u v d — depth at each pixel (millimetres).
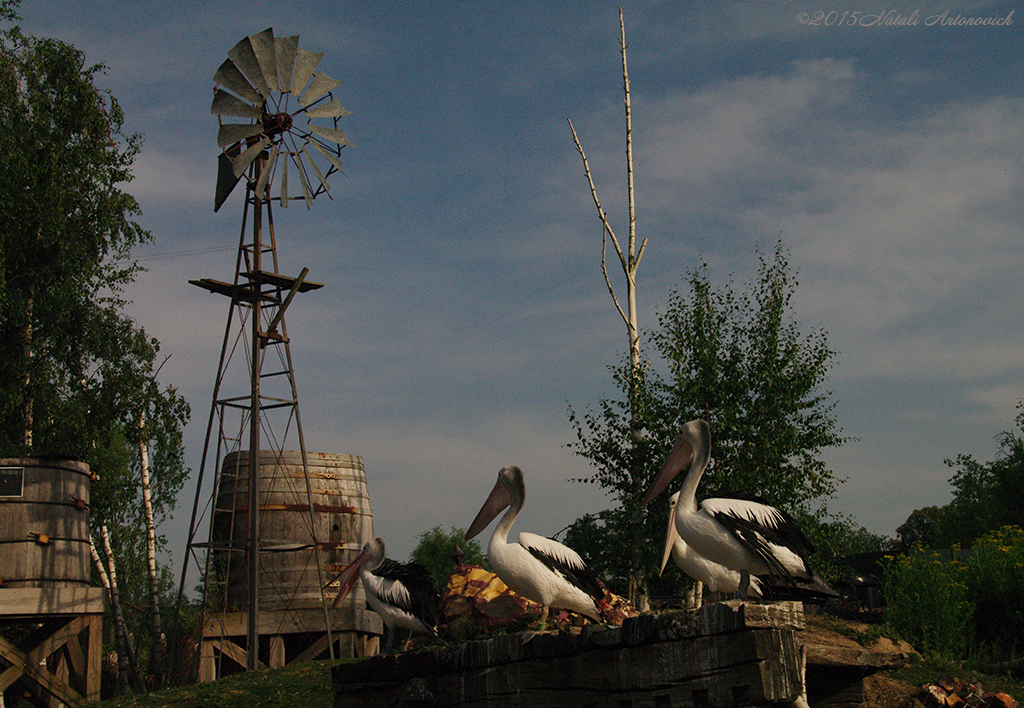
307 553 25328
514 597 15992
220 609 25219
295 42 25125
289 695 15781
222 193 24734
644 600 20531
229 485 26375
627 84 26000
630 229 25266
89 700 20641
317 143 25609
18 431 28391
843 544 20688
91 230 29328
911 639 16797
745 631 6859
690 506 9734
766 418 20047
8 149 26047
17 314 27594
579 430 21062
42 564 20547
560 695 8391
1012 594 18578
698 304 21234
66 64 28938
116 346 29719
